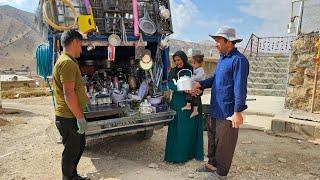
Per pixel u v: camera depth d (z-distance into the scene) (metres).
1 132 7.56
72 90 4.02
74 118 4.27
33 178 4.75
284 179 4.78
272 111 9.83
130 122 5.16
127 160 5.51
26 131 7.69
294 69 8.37
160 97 5.54
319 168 5.27
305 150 6.21
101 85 5.90
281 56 16.70
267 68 15.31
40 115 9.96
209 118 4.80
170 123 5.42
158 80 5.77
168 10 5.77
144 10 5.69
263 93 14.02
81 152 4.55
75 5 5.30
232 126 4.30
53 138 6.91
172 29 5.86
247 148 6.32
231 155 4.43
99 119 5.16
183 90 5.09
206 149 6.25
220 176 4.50
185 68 5.37
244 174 4.94
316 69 7.84
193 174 4.84
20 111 10.64
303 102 8.30
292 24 8.60
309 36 8.05
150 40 5.71
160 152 6.07
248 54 18.20
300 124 7.15
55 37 5.20
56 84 4.20
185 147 5.36
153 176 4.77
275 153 6.02
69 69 3.98
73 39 4.14
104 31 5.44
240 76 4.07
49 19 5.10
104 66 6.46
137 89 6.06
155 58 5.90
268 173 5.00
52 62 5.29
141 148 6.30
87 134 4.92
